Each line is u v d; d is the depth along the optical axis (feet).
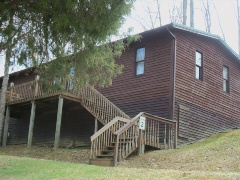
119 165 33.65
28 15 29.48
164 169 29.01
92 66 36.76
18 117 77.41
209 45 60.13
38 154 47.91
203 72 56.85
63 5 26.37
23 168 30.17
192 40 55.72
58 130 49.90
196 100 53.57
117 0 28.02
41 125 72.23
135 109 53.21
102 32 29.14
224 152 34.09
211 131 55.77
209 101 56.85
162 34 52.95
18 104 61.52
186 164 31.55
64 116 66.54
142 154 38.99
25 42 31.07
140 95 53.26
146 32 52.19
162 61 51.83
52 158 43.73
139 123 38.32
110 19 28.63
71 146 60.64
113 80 58.44
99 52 33.91
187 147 43.86
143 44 55.77
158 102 50.24
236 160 30.48
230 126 61.98
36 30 30.32
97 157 36.47
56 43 30.25
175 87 49.29
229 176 22.02
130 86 55.31
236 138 40.93
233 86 65.67
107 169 27.68
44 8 26.86
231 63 66.64
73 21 27.61
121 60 58.29
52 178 24.47
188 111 50.98
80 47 31.09
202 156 33.78
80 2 27.27
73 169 28.09
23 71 70.95
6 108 65.82
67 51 31.71
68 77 35.96
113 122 39.52
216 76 60.54
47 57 32.07
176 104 48.91
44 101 57.16
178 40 52.29
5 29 26.68
